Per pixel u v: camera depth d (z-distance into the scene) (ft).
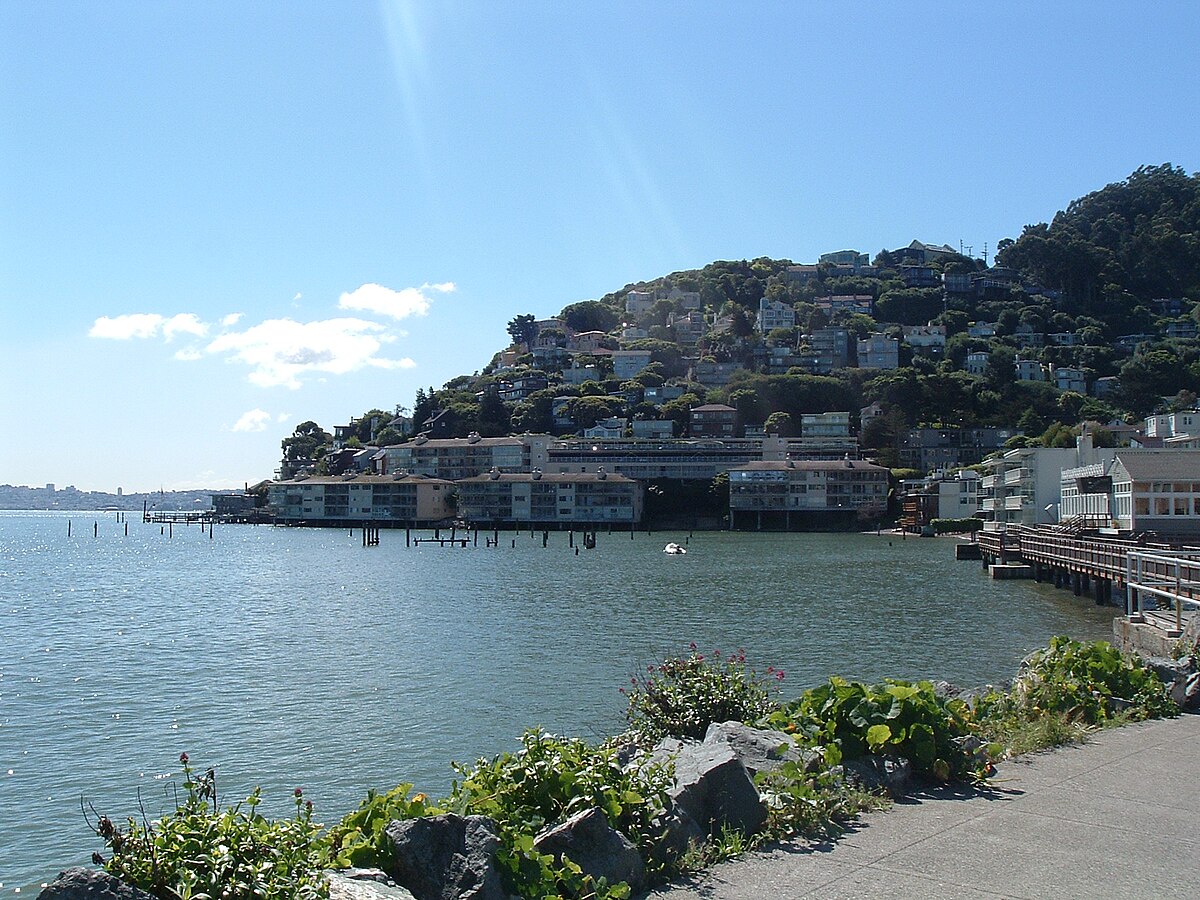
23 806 77.41
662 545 498.69
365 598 241.14
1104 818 35.63
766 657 138.41
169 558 446.19
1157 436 541.34
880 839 33.58
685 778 35.40
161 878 24.39
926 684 44.98
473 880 27.25
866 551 426.92
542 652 145.38
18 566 400.06
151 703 112.57
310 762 87.04
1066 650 62.08
